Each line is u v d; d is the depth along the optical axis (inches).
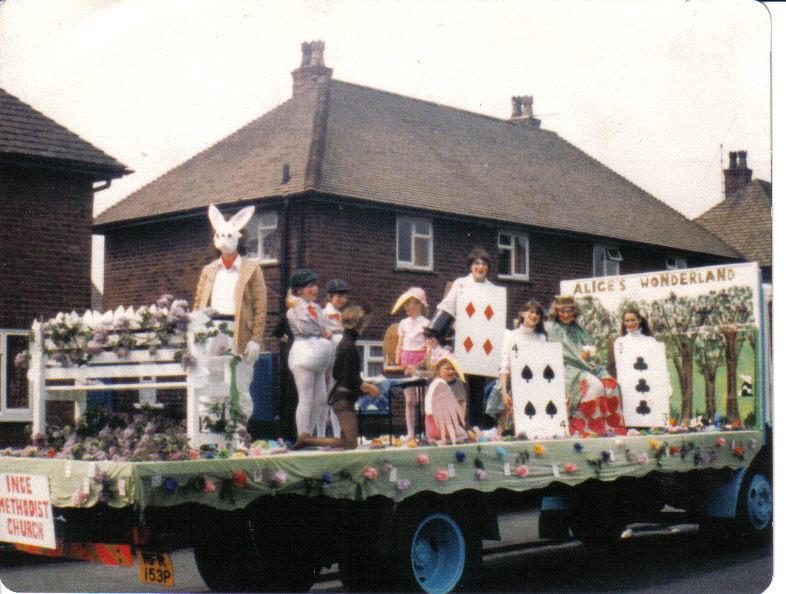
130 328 295.0
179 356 275.4
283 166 829.8
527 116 1045.8
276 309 812.6
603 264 858.8
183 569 380.2
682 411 442.3
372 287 820.6
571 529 415.8
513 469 304.2
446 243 852.6
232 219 339.3
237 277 334.0
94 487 245.0
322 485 258.8
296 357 329.4
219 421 276.4
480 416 441.7
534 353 350.6
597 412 386.9
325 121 892.0
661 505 419.2
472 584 299.9
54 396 329.1
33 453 287.0
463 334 378.9
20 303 603.5
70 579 370.6
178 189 901.2
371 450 272.4
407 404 391.2
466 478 290.8
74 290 622.5
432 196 852.6
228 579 288.0
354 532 283.4
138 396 350.0
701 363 438.9
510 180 932.6
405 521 282.0
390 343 408.8
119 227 902.4
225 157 915.4
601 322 467.8
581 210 906.7
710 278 438.3
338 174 826.8
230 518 270.7
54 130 617.3
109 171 626.2
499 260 868.6
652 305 454.0
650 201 941.2
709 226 623.8
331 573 374.6
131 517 257.3
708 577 359.3
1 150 581.9
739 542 411.2
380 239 828.0
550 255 880.3
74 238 623.5
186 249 867.4
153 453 244.2
